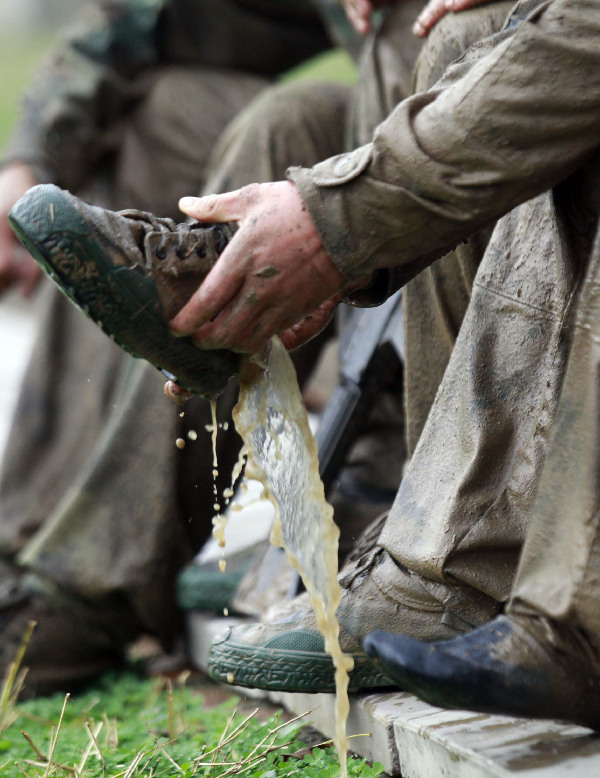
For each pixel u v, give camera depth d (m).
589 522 3.34
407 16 6.06
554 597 3.38
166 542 6.51
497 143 3.46
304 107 6.65
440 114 3.51
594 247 3.43
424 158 3.48
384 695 4.41
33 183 8.45
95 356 8.18
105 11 8.63
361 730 4.39
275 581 5.95
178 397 4.25
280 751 4.49
